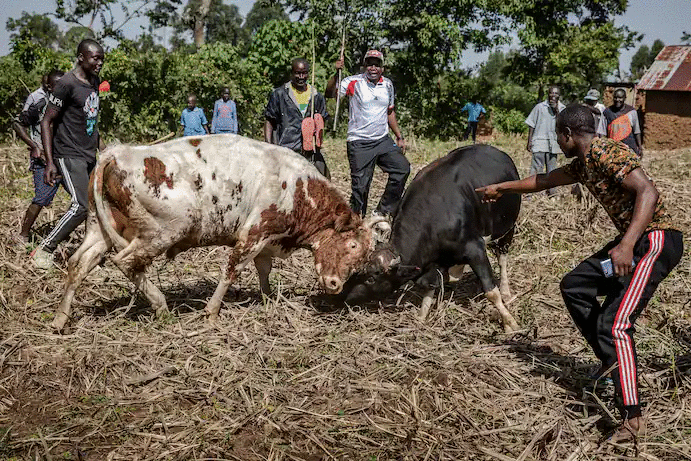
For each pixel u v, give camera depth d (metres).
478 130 26.17
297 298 5.79
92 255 4.95
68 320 5.04
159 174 4.78
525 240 7.91
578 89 30.02
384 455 3.68
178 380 4.36
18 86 15.91
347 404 4.18
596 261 4.05
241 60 20.08
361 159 7.42
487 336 5.31
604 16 32.09
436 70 25.52
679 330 5.44
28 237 6.78
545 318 5.69
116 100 17.16
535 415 4.11
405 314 5.62
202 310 5.42
